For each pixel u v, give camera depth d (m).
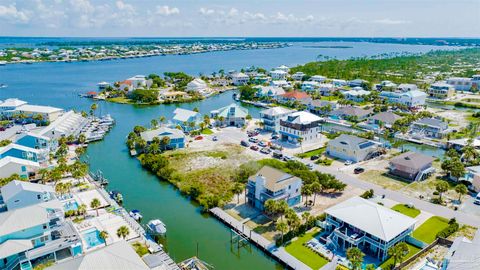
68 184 89.31
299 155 122.25
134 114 188.50
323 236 73.25
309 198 90.38
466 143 126.62
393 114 162.88
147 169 112.94
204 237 75.44
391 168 107.38
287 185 82.94
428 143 136.75
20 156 106.75
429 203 87.69
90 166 114.81
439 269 61.62
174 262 65.44
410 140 141.62
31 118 165.12
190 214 84.88
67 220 74.50
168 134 130.25
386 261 65.56
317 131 141.75
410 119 158.62
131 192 96.31
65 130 136.88
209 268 65.25
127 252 57.88
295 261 65.50
